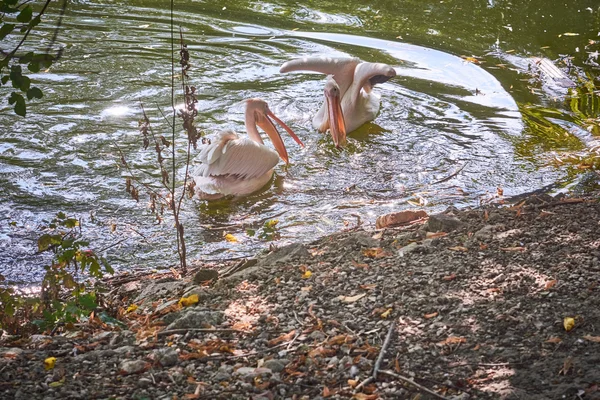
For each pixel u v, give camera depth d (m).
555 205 6.72
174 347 5.17
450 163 8.30
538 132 8.83
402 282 5.65
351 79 9.11
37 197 7.67
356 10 12.09
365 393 4.51
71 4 11.92
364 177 8.09
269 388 4.59
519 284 5.54
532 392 4.41
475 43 10.92
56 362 5.00
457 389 4.51
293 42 10.91
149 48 10.62
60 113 9.02
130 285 6.44
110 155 8.33
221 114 9.12
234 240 7.18
